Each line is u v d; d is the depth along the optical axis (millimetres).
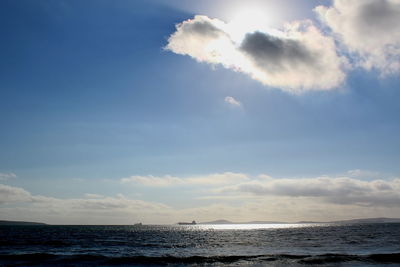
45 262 39406
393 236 94125
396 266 35469
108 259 41469
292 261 39781
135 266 37344
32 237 94312
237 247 60906
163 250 55469
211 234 126375
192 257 42781
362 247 57906
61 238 90250
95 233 131000
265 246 62688
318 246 61219
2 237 92562
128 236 106625
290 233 125250
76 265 37688
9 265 37312
